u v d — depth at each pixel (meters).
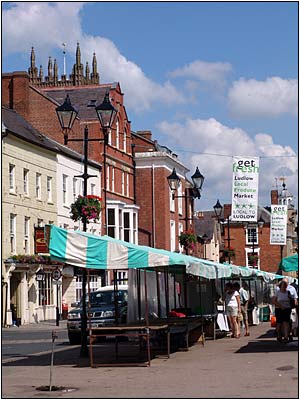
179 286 31.69
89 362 20.50
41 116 59.12
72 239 18.31
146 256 18.14
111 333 20.30
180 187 76.31
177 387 14.79
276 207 36.34
